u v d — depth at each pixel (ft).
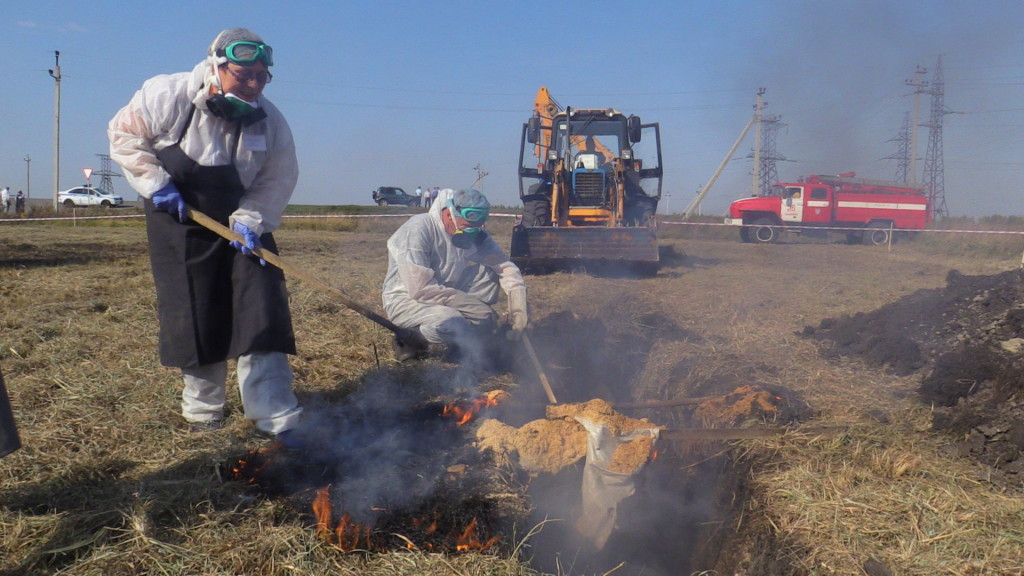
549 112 50.31
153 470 10.77
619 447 11.78
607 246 37.27
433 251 17.07
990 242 63.93
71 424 12.29
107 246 48.96
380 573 8.57
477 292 18.02
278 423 11.73
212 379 12.37
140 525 8.97
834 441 11.71
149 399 13.62
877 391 14.46
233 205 11.71
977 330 16.12
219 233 11.30
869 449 11.37
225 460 11.13
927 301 18.84
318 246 53.42
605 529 11.64
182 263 11.39
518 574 8.85
